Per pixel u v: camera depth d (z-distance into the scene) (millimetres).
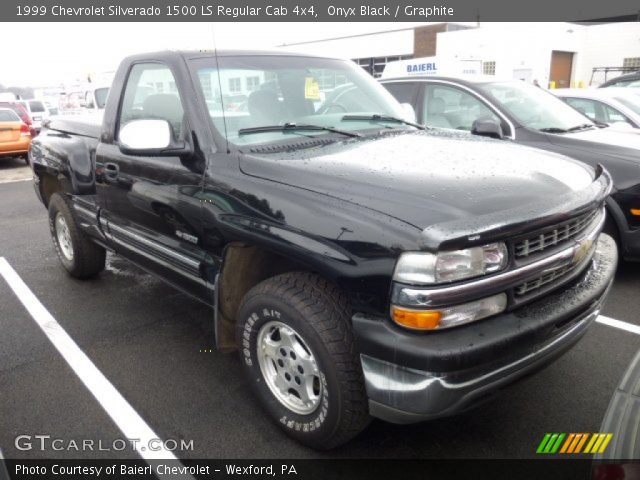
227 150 2846
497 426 2811
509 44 21609
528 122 5203
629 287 4566
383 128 3477
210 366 3441
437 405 2070
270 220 2490
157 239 3354
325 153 2791
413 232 2045
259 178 2619
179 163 3021
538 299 2359
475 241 2010
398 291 2064
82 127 4391
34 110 22031
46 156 4641
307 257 2326
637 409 1762
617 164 4422
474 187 2293
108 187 3713
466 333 2086
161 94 3273
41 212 7969
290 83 3377
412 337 2062
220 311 2896
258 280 2926
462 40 22750
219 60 3209
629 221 4387
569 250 2400
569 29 24656
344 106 3568
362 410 2354
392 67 10156
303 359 2516
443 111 5785
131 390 3191
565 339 2375
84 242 4617
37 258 5656
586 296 2449
